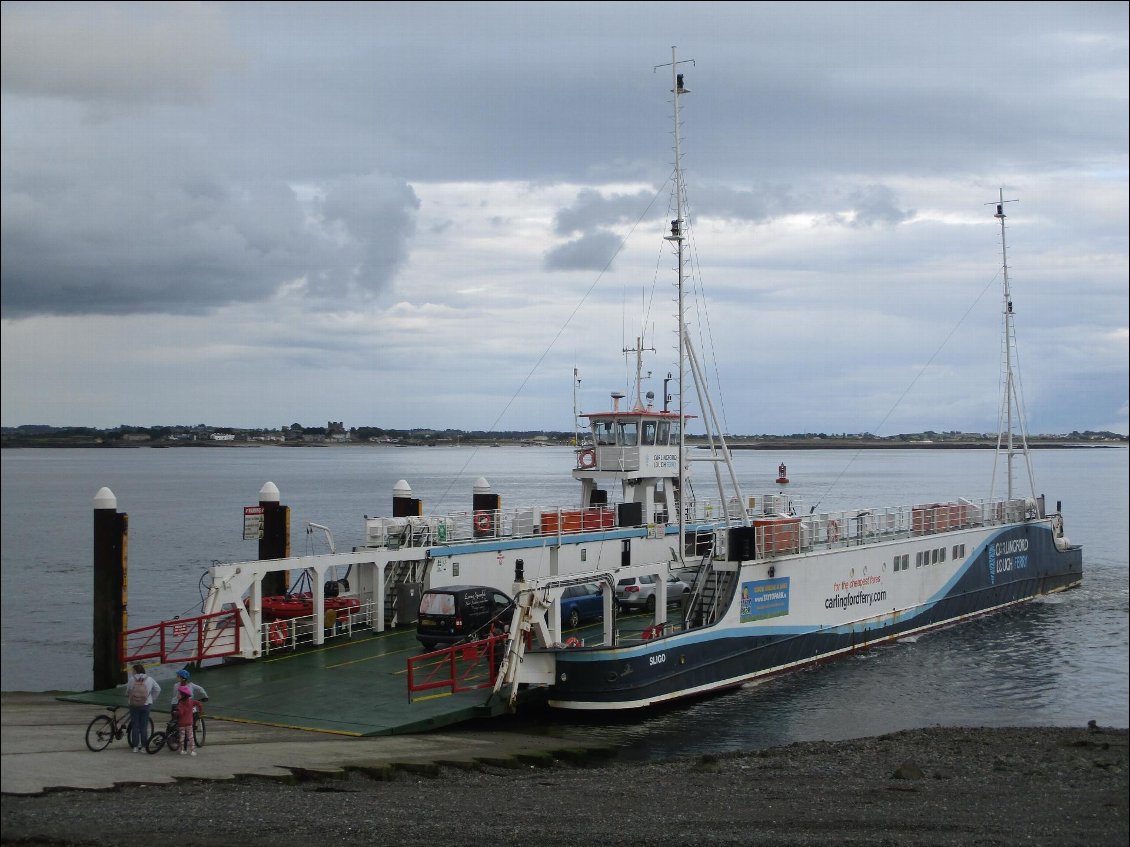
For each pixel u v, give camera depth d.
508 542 45.62
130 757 24.98
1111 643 51.22
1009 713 38.59
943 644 50.81
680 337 43.62
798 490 165.62
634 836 21.30
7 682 45.22
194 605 64.25
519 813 22.66
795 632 43.78
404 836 20.34
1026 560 63.59
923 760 30.20
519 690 33.75
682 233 43.31
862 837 22.14
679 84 42.75
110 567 35.53
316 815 21.28
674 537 52.72
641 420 51.62
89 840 18.56
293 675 34.78
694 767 28.84
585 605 44.22
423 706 31.12
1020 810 24.89
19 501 166.00
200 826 19.94
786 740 34.09
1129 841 22.52
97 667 35.44
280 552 44.91
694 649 37.81
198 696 26.58
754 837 21.70
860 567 48.44
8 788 21.77
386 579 43.28
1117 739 33.22
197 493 186.25
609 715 35.22
